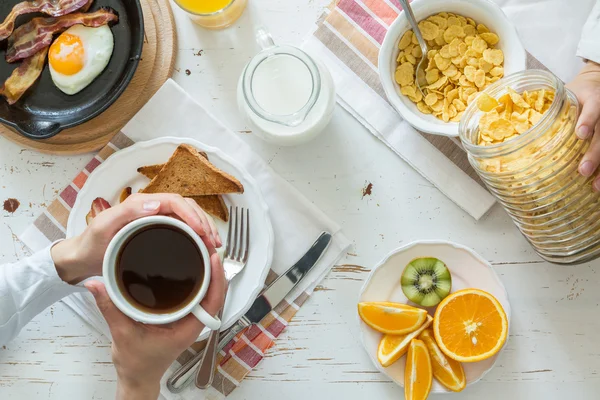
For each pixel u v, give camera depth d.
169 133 1.22
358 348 1.21
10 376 1.25
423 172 1.19
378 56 1.15
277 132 1.14
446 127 1.09
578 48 1.09
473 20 1.12
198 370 1.17
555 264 1.13
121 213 0.99
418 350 1.13
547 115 0.91
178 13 1.25
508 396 1.18
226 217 1.18
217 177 1.15
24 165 1.26
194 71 1.25
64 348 1.25
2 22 1.25
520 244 1.19
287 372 1.22
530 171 0.96
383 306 1.13
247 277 1.16
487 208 1.17
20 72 1.23
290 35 1.24
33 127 1.17
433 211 1.21
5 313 1.12
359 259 1.21
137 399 1.04
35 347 1.25
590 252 1.06
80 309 1.22
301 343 1.22
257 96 1.16
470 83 1.12
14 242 1.26
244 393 1.22
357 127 1.22
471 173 1.18
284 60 1.16
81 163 1.25
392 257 1.16
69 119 1.22
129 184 1.21
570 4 1.15
